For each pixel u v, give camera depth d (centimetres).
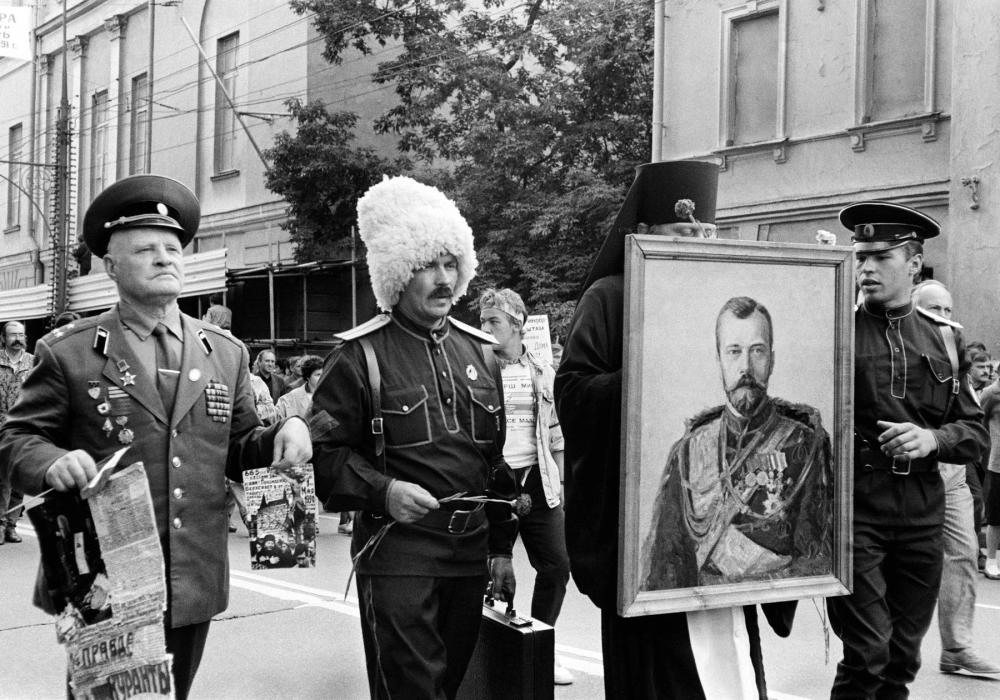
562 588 508
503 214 1766
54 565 262
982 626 651
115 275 293
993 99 1149
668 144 1578
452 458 328
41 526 262
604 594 333
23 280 3253
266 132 2300
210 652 587
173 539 284
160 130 2684
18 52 2600
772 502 335
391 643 315
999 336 1143
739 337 328
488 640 342
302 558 297
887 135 1302
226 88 2447
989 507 834
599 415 330
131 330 292
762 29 1459
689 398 321
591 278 354
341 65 2164
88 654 261
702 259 320
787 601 357
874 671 373
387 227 331
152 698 260
